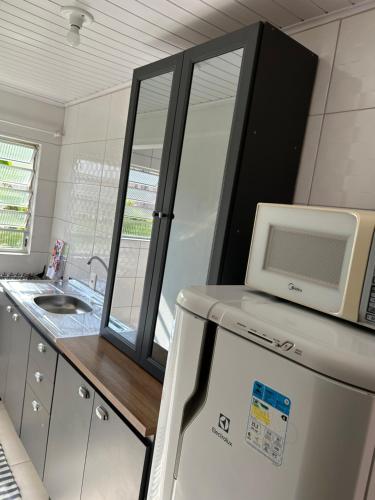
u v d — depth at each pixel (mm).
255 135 1272
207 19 1583
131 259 1776
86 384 1598
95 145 2898
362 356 625
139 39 1856
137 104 1778
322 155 1399
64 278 3229
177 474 901
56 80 2719
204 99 1430
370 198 1271
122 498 1301
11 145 3309
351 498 597
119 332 1828
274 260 997
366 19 1312
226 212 1263
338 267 826
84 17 1663
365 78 1301
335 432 607
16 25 1876
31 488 2070
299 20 1482
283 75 1312
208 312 862
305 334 707
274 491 677
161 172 1570
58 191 3471
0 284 2869
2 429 2543
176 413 908
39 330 2166
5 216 3396
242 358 764
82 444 1594
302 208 930
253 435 724
